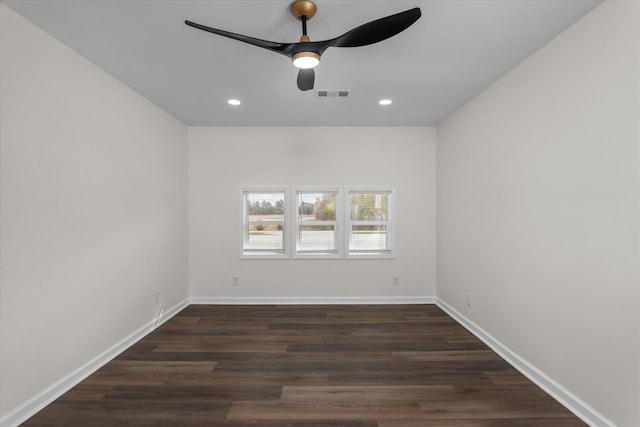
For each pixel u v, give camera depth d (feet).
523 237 8.18
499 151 9.22
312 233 14.44
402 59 8.02
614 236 5.72
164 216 11.93
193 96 10.48
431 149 14.10
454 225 12.22
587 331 6.28
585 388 6.33
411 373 8.07
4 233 5.98
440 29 6.70
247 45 7.30
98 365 8.36
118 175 9.26
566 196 6.78
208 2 5.81
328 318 12.21
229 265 14.11
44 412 6.49
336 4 5.87
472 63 8.25
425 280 14.19
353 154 14.12
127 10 6.03
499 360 8.78
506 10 6.07
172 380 7.74
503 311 9.07
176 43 7.24
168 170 12.24
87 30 6.71
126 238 9.64
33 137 6.53
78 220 7.75
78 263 7.75
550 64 7.20
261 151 14.07
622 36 5.50
